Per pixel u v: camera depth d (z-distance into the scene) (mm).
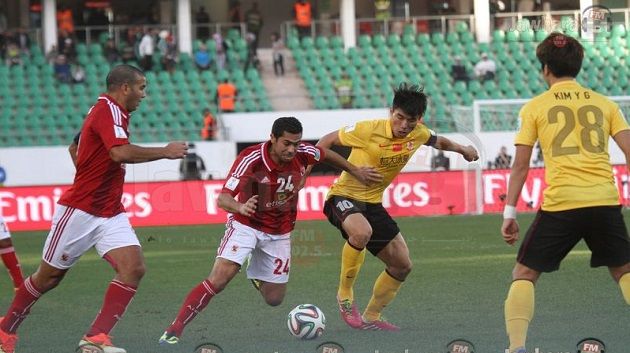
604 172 12539
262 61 64750
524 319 12562
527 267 12773
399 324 16750
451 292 20500
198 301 14914
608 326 15867
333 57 63656
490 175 44594
